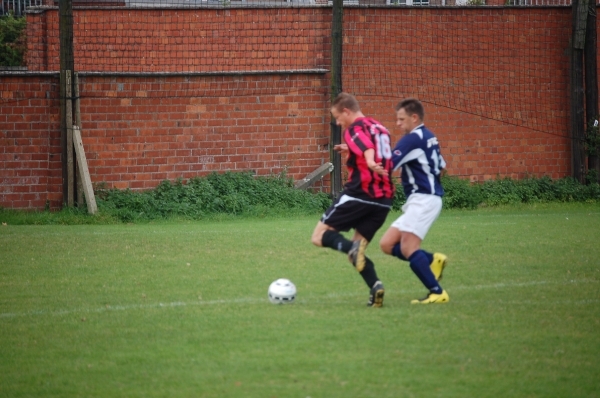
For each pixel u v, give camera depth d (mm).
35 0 82062
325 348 22531
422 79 66938
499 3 87625
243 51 66250
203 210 60250
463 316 26266
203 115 62656
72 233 49531
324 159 65312
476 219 56875
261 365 21094
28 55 69312
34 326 25844
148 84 61312
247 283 32719
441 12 66750
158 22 65812
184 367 21141
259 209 60781
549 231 49031
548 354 22078
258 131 63875
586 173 69625
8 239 46312
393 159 27609
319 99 64875
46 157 60000
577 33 67500
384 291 28438
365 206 27891
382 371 20516
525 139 69375
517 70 68688
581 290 30953
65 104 58469
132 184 61594
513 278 33562
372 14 65500
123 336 24375
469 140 68250
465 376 20188
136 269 36188
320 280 33344
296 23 66062
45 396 19297
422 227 27938
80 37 65375
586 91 68750
